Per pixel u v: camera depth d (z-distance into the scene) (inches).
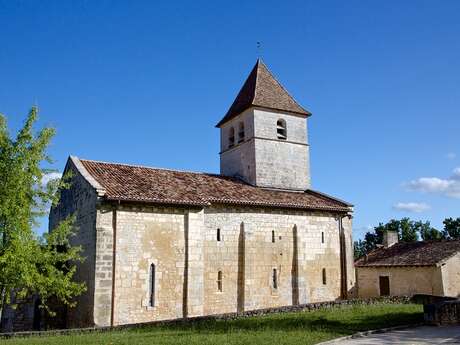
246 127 1375.5
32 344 615.5
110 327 808.9
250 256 1122.0
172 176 1171.3
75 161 1086.4
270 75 1475.1
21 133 767.7
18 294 801.6
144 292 962.1
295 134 1405.0
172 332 714.8
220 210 1107.9
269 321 797.2
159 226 1005.2
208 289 1057.5
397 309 917.2
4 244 731.4
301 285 1177.4
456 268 1373.0
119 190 978.7
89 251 954.1
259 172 1312.7
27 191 767.1
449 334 665.6
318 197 1334.9
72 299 987.3
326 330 692.1
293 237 1201.4
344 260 1264.8
